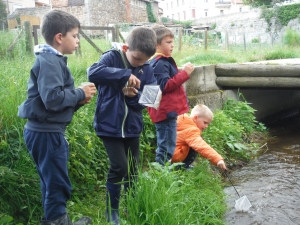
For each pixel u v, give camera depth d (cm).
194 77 621
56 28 256
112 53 301
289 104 899
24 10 3041
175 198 315
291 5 3272
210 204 349
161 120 372
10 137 341
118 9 3641
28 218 302
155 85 301
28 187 311
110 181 298
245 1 4412
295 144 623
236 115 658
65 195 261
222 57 1068
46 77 238
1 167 300
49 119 247
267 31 3444
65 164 256
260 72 661
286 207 366
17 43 794
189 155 417
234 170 494
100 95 298
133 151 311
